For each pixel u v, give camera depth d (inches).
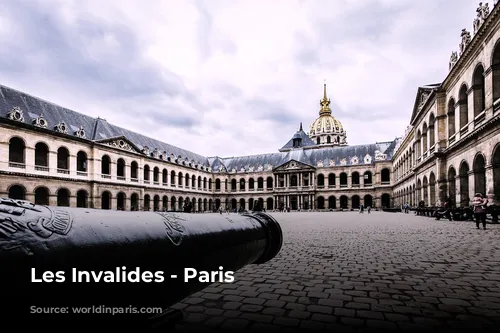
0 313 54.5
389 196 2632.9
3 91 1306.6
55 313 63.3
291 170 2918.3
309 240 435.5
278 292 192.7
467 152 824.3
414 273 232.5
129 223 89.3
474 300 171.6
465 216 783.1
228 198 3129.9
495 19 680.4
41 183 1307.8
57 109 1535.4
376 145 2891.2
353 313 155.6
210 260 116.7
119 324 81.3
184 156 2650.1
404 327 138.3
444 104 1047.0
